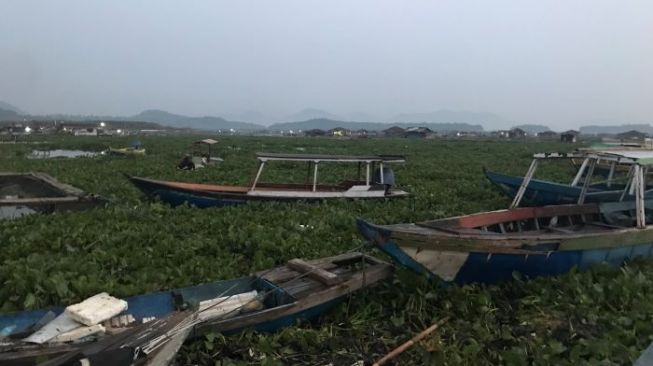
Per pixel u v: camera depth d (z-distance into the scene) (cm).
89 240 1078
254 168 2731
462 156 4222
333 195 1560
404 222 1359
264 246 1030
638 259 947
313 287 724
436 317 735
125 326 605
